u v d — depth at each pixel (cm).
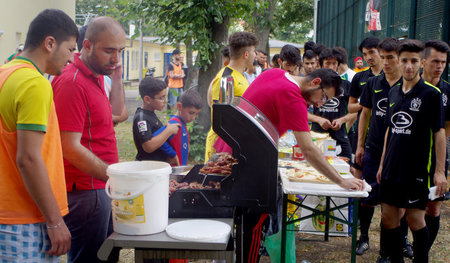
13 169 193
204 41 745
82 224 250
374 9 892
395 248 351
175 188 238
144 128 338
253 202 223
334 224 454
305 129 277
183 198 223
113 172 197
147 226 199
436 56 359
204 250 198
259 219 297
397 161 332
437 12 595
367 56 461
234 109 219
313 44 700
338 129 473
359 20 1052
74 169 246
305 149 278
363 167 418
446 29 575
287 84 279
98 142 250
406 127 327
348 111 485
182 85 1268
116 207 200
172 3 745
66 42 204
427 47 364
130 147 910
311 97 286
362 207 424
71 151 230
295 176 319
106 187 203
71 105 230
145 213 198
